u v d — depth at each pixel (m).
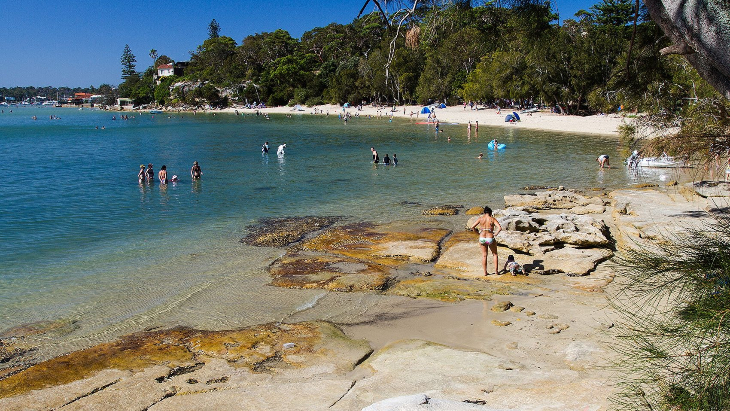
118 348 9.79
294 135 67.31
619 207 18.44
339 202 24.17
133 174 34.06
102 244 17.56
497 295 12.06
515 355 8.99
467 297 12.02
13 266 15.24
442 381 7.73
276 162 39.66
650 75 13.89
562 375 7.68
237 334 10.33
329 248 16.50
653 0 4.73
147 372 8.69
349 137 62.44
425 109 100.25
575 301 11.44
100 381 8.38
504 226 16.33
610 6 41.38
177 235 18.61
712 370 4.07
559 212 19.47
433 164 36.72
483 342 9.62
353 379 8.30
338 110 125.06
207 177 32.34
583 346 8.95
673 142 13.80
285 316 11.35
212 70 177.12
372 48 114.19
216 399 7.51
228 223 20.33
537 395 6.63
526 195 22.42
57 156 45.62
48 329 10.91
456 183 28.70
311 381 8.20
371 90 117.31
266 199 25.14
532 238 15.33
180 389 8.05
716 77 4.46
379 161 39.19
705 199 18.67
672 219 15.99
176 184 29.83
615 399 5.33
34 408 7.53
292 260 15.32
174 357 9.34
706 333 4.19
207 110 163.25
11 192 27.30
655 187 24.45
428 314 11.16
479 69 88.38
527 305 11.35
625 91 14.91
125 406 7.51
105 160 42.22
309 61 150.75
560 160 37.12
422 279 13.46
